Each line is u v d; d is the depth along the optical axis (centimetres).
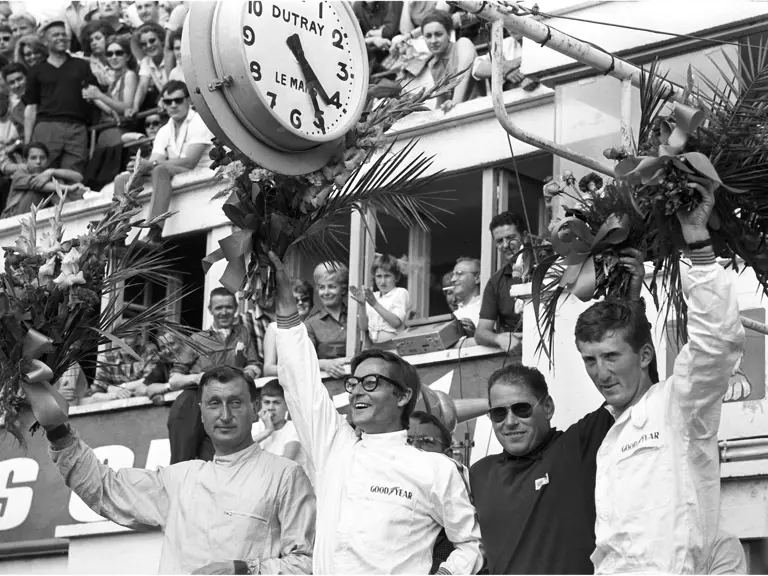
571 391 678
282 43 482
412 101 524
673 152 427
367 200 517
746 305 655
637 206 466
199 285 1155
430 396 712
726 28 707
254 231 496
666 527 435
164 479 569
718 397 432
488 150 951
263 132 478
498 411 507
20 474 1070
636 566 437
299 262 1027
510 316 838
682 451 440
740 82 476
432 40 977
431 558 485
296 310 511
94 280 536
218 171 488
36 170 1271
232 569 525
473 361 848
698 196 430
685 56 722
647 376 468
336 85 495
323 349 951
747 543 621
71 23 1389
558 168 750
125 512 559
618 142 729
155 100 1286
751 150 451
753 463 620
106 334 529
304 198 496
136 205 551
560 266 529
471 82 981
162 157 1150
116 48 1291
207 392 564
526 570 483
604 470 455
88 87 1284
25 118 1300
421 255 1005
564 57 754
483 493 507
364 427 499
